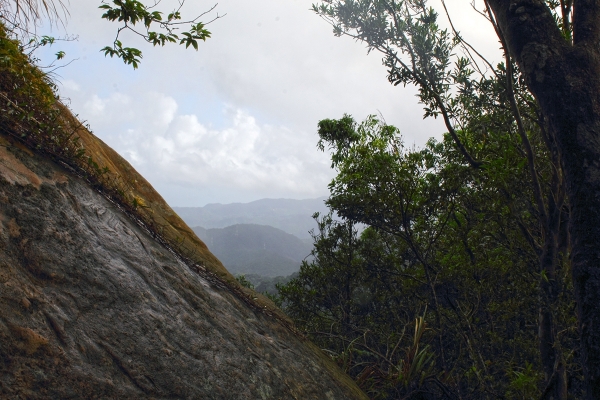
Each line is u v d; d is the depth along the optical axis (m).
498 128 4.59
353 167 7.05
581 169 2.00
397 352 6.06
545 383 3.77
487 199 4.85
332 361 4.95
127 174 4.66
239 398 2.70
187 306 2.99
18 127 2.59
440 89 5.10
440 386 4.99
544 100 2.18
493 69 4.27
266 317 4.24
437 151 7.08
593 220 1.94
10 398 1.68
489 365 4.70
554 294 3.67
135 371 2.22
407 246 6.99
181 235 4.40
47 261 2.22
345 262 7.38
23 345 1.85
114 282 2.52
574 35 2.31
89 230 2.66
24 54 3.06
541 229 4.28
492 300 4.90
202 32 3.50
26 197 2.35
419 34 4.98
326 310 7.68
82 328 2.14
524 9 2.26
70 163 2.89
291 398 3.21
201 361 2.67
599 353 1.85
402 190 5.76
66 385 1.89
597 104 2.06
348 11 5.14
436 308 5.38
